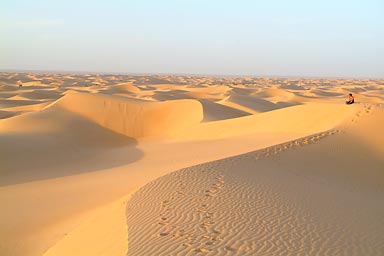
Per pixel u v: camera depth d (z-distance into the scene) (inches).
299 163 649.0
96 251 359.9
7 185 773.3
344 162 681.6
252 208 401.7
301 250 311.7
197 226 356.5
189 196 438.9
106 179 746.8
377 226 387.5
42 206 593.3
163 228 356.5
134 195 462.9
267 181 511.8
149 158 1005.2
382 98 2696.9
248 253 303.9
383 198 536.7
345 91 3442.4
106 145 1317.7
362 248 325.7
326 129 868.0
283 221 370.6
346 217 402.6
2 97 2664.9
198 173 529.3
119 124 1524.4
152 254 306.8
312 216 391.5
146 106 1612.9
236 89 3376.0
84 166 978.7
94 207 557.6
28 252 440.8
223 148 944.9
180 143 1206.3
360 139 783.7
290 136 928.3
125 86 3284.9
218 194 442.9
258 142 921.5
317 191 498.0
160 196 447.2
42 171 913.5
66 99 1615.4
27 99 2519.7
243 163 607.2
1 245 462.6
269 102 2358.5
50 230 491.5
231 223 362.3
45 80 5029.5
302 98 2746.1
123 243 340.2
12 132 1218.6
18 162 962.7
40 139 1187.9
